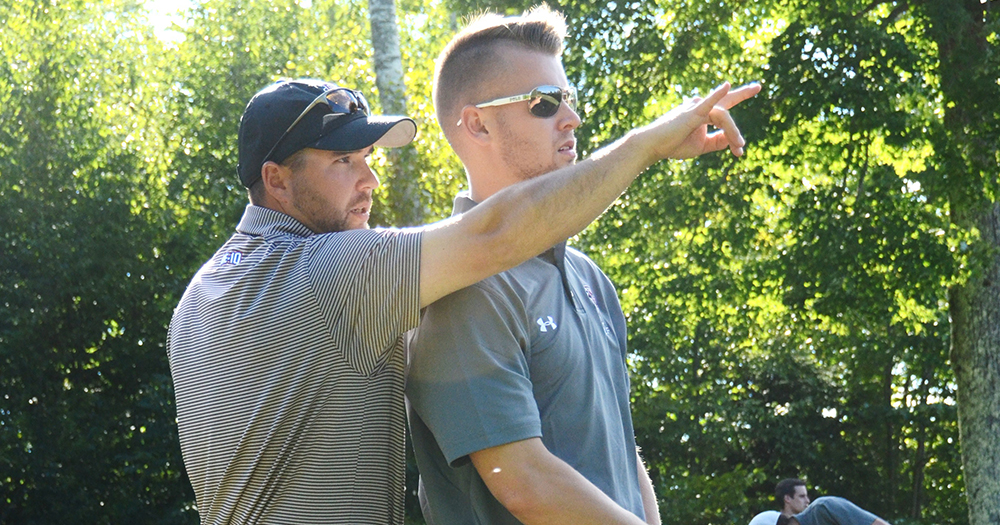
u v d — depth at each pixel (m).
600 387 5.27
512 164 5.47
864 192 32.31
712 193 33.34
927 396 59.91
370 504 4.81
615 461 5.23
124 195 38.31
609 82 34.56
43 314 37.03
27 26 39.34
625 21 33.22
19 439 35.41
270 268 4.99
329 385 4.76
